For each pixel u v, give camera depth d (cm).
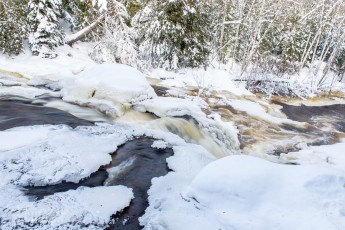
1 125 675
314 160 906
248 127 1140
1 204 384
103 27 1680
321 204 359
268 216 355
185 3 1695
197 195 413
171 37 1756
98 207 411
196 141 849
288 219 344
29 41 1451
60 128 672
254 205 375
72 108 873
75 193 435
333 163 887
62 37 1619
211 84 1579
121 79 930
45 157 518
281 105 1747
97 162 539
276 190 387
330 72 3344
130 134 713
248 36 2742
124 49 1634
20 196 407
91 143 616
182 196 430
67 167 502
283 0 2819
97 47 1661
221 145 891
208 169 434
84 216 387
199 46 1847
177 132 833
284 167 425
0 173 450
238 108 1358
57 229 356
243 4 2917
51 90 1062
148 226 375
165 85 1505
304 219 340
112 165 557
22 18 1450
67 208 396
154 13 1767
